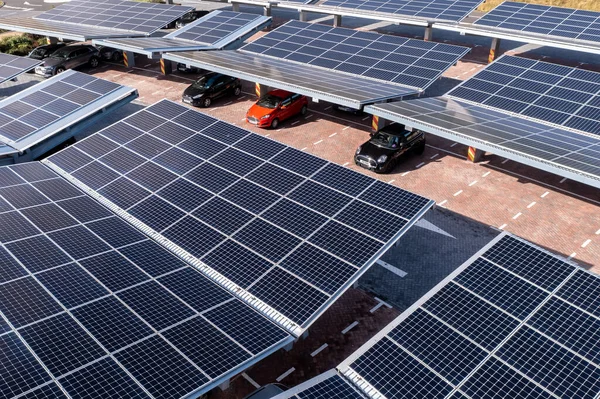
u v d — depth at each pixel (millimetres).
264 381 15188
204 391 10352
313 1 52906
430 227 22062
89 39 39531
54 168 19609
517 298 13008
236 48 41531
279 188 17062
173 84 38531
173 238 15625
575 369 11062
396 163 26656
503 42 48312
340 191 16688
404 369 11383
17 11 60188
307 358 16016
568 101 27547
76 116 25297
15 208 16297
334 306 18047
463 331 12195
